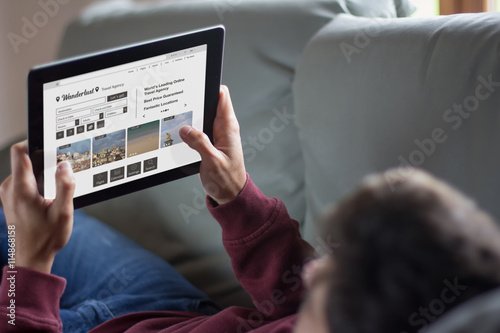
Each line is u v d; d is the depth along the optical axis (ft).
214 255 4.04
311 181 3.61
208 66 2.71
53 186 2.55
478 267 1.10
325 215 1.24
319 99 3.45
